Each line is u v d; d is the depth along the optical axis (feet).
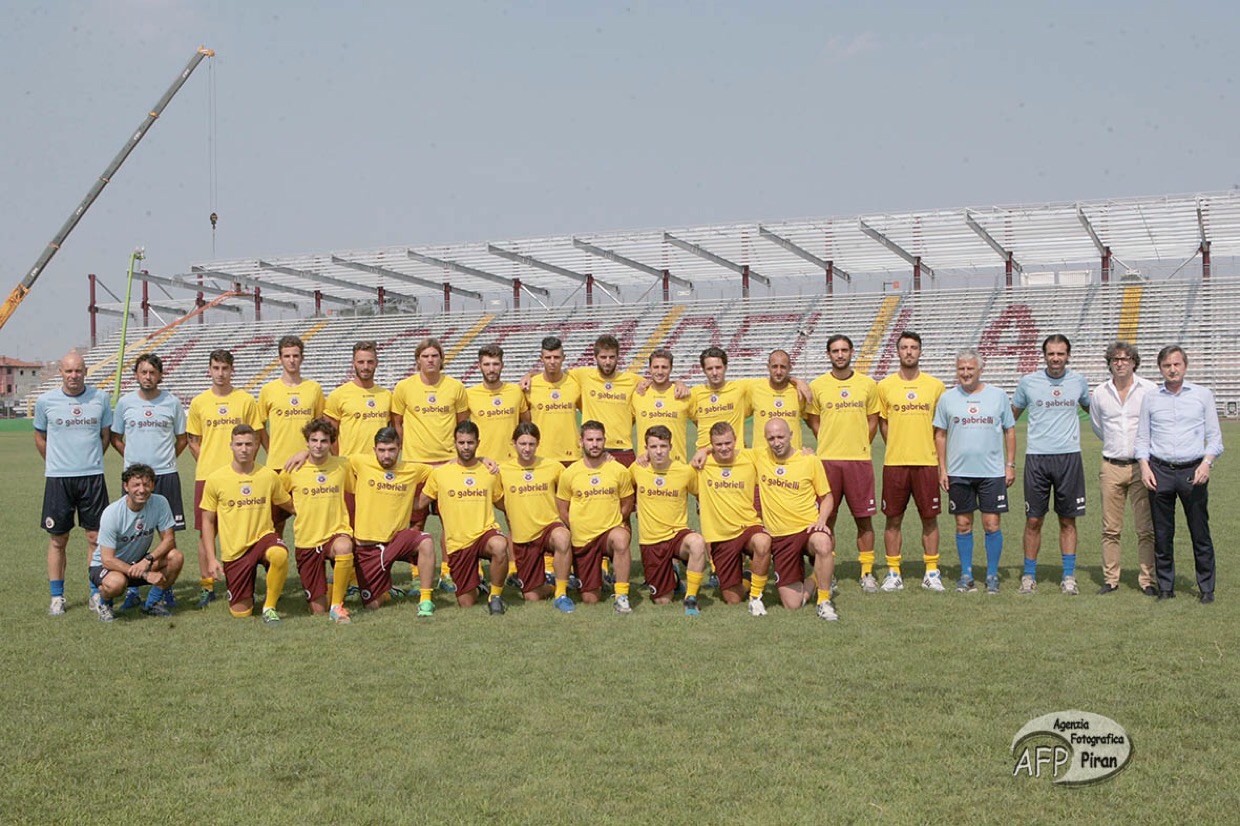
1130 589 29.22
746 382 32.01
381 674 21.04
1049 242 118.73
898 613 26.40
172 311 175.63
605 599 28.78
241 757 16.51
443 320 164.55
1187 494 26.76
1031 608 26.76
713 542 27.78
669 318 153.89
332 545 26.68
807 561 35.04
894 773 15.65
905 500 29.71
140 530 27.04
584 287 147.43
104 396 28.99
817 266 133.69
